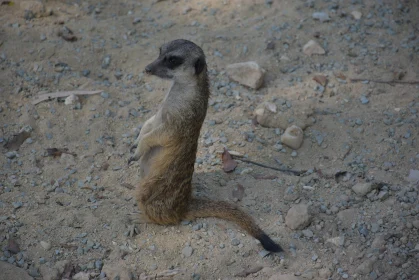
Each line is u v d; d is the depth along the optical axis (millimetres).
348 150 6855
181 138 5723
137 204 6109
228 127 7215
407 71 7910
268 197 6324
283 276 5336
